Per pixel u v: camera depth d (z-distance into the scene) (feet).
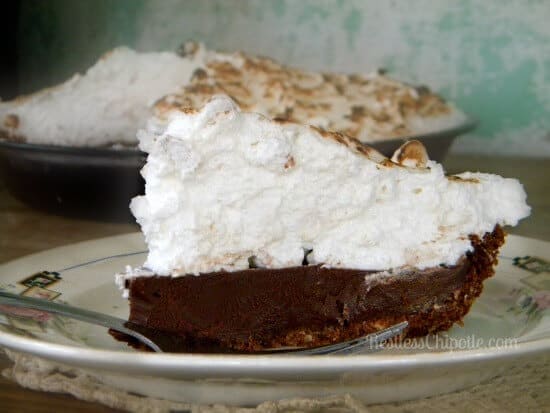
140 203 0.94
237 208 0.95
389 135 1.56
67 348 0.80
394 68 2.15
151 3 2.17
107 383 0.86
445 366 0.80
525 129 2.12
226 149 0.93
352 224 0.98
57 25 2.17
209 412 0.82
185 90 1.55
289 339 0.99
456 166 1.90
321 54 2.16
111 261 1.16
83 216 1.53
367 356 0.79
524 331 0.99
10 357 0.92
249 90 1.61
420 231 1.00
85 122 1.53
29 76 2.17
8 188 1.56
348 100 1.66
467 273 1.02
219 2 2.16
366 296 1.00
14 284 1.07
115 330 0.95
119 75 1.60
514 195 1.03
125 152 1.44
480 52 2.11
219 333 0.96
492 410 0.83
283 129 0.94
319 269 0.98
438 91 2.14
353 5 2.12
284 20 2.16
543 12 2.05
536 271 1.14
